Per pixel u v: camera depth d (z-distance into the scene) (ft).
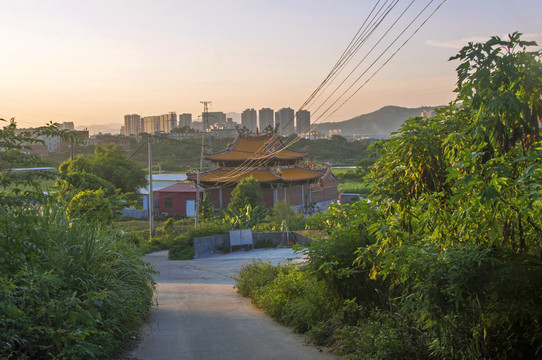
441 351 20.24
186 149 510.17
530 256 18.30
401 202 23.34
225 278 82.69
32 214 21.20
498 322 18.17
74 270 27.35
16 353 20.13
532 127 19.95
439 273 18.79
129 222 202.59
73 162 220.23
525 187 15.98
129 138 580.30
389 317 26.48
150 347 27.86
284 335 32.14
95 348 21.43
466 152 18.38
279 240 131.85
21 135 20.86
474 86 19.60
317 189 255.50
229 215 162.50
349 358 24.36
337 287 32.19
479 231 18.42
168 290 60.49
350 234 32.53
